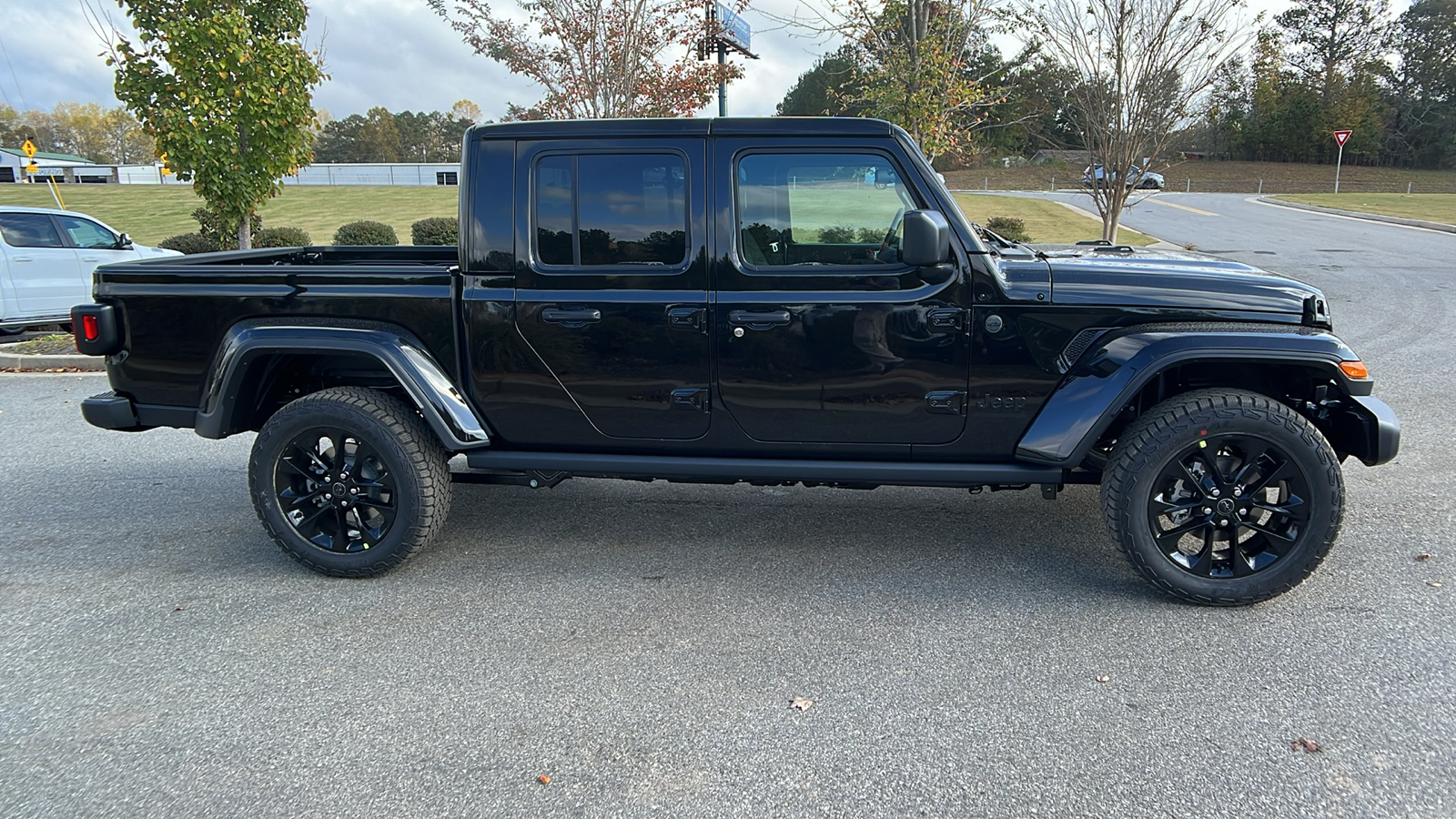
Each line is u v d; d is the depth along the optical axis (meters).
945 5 9.17
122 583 3.90
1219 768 2.51
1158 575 3.46
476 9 10.95
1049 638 3.28
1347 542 4.10
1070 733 2.69
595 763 2.59
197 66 10.05
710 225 3.51
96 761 2.63
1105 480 3.49
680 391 3.66
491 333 3.71
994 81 11.41
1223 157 65.56
